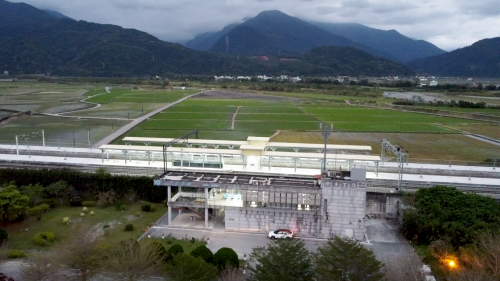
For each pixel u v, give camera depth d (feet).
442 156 391.45
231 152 317.01
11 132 488.85
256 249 171.94
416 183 290.56
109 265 160.04
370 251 155.94
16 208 217.77
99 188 272.72
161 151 327.06
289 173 303.27
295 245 165.99
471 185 287.69
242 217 224.12
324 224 217.97
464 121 629.92
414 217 214.90
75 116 624.59
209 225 232.32
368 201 252.83
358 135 504.84
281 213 220.23
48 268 156.97
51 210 248.11
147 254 161.48
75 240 168.66
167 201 240.94
